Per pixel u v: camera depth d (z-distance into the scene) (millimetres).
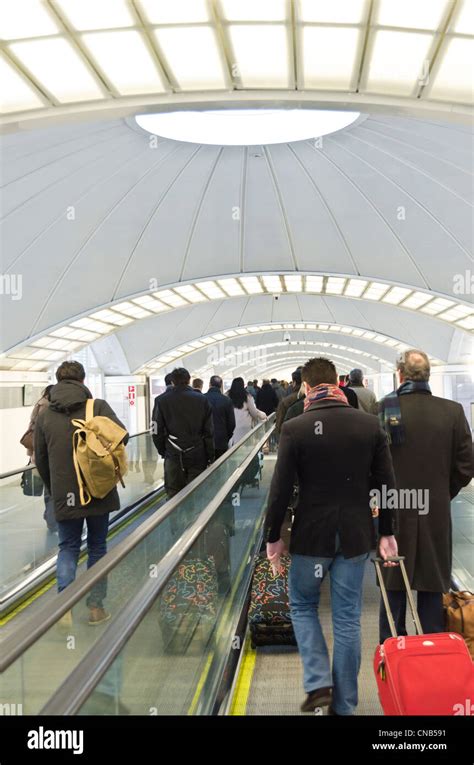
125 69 10367
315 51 10078
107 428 6137
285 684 5090
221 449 11039
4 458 30125
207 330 45188
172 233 26422
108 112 11125
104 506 6242
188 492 4664
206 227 26359
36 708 2160
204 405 8344
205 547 4953
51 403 6262
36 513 9086
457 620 4496
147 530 3463
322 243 27016
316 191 23922
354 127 19766
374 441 4070
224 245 27562
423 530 4512
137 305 31984
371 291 31375
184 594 4012
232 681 4996
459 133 17844
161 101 10984
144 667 2926
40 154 18953
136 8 9336
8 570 8148
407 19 9344
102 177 21875
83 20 9453
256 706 4703
